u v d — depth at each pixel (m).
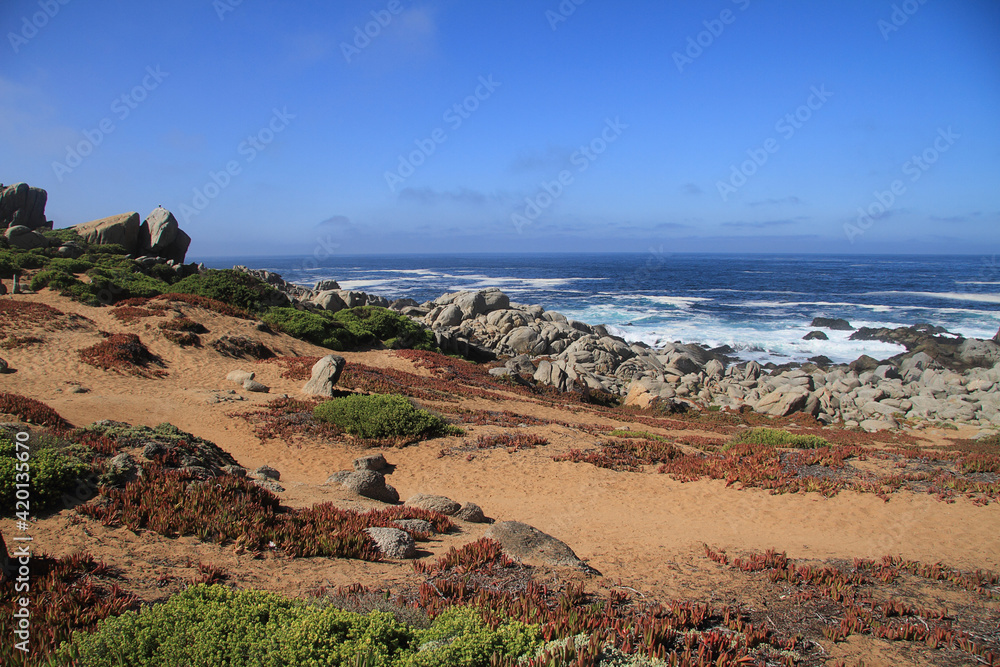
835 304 85.19
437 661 4.95
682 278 137.12
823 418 34.72
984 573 9.59
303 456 17.41
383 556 8.95
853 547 11.19
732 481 15.91
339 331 39.12
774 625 7.30
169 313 31.62
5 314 26.38
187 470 10.41
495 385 34.28
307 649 4.95
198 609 5.57
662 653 6.01
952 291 102.62
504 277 143.75
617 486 15.90
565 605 7.14
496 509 13.88
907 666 6.46
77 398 19.62
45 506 8.08
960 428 32.16
